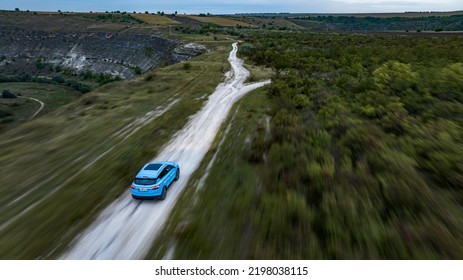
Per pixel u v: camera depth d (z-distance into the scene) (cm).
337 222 1173
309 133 2172
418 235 1083
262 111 3194
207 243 1170
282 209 1312
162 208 1487
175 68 6225
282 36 11994
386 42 8575
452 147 1722
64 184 1766
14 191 1689
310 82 3934
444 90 2872
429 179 1495
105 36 18200
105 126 2898
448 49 5866
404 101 2691
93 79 14512
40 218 1420
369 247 1052
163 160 2108
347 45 8106
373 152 1708
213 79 5147
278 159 1816
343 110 2609
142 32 17550
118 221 1385
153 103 3750
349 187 1409
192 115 3247
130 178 1836
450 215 1194
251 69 6091
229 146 2305
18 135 2752
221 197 1530
